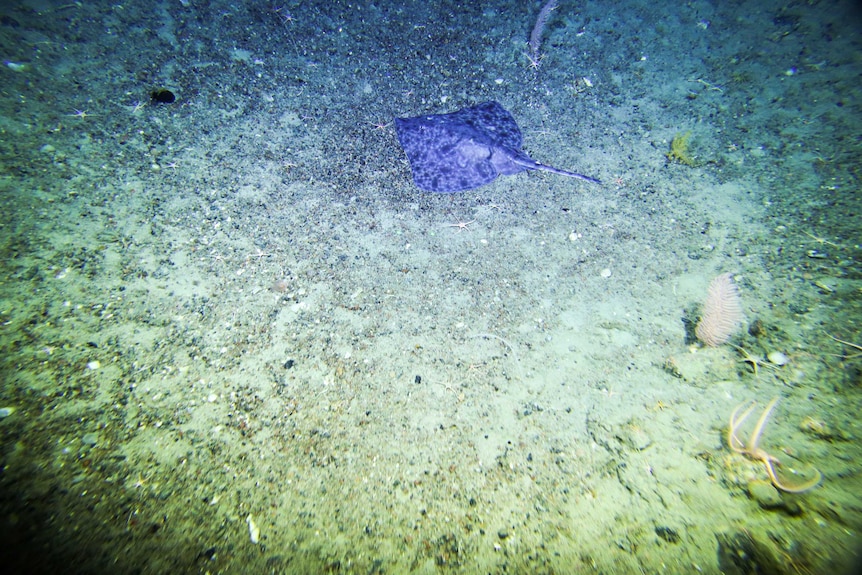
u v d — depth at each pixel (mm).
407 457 3104
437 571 2629
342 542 2721
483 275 4164
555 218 4590
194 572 2539
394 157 4930
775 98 5484
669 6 6531
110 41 5270
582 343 3764
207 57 5410
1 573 2363
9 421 2961
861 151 4828
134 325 3570
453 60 5828
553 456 3131
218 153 4730
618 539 2736
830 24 6102
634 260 4285
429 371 3562
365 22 6070
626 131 5285
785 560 2529
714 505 2830
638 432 3225
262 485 2920
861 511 2650
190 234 4168
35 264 3725
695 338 3754
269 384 3402
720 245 4348
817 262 4070
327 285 4000
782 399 3283
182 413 3191
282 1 6105
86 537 2580
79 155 4422
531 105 5477
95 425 3047
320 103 5273
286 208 4453
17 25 5062
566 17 6402
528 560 2672
